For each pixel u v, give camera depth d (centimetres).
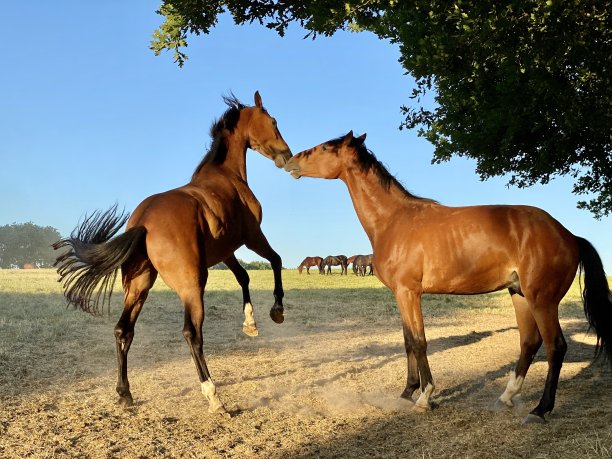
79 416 545
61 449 452
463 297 2108
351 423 517
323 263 4544
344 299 1962
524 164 916
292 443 463
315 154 617
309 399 613
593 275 515
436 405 562
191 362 855
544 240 499
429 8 583
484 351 926
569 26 488
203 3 552
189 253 545
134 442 470
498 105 804
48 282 2477
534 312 501
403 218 564
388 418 530
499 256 511
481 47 536
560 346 496
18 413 548
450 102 873
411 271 538
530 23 489
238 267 695
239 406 589
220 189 638
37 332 1057
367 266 4303
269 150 718
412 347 554
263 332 1210
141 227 543
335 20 532
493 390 641
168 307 1572
